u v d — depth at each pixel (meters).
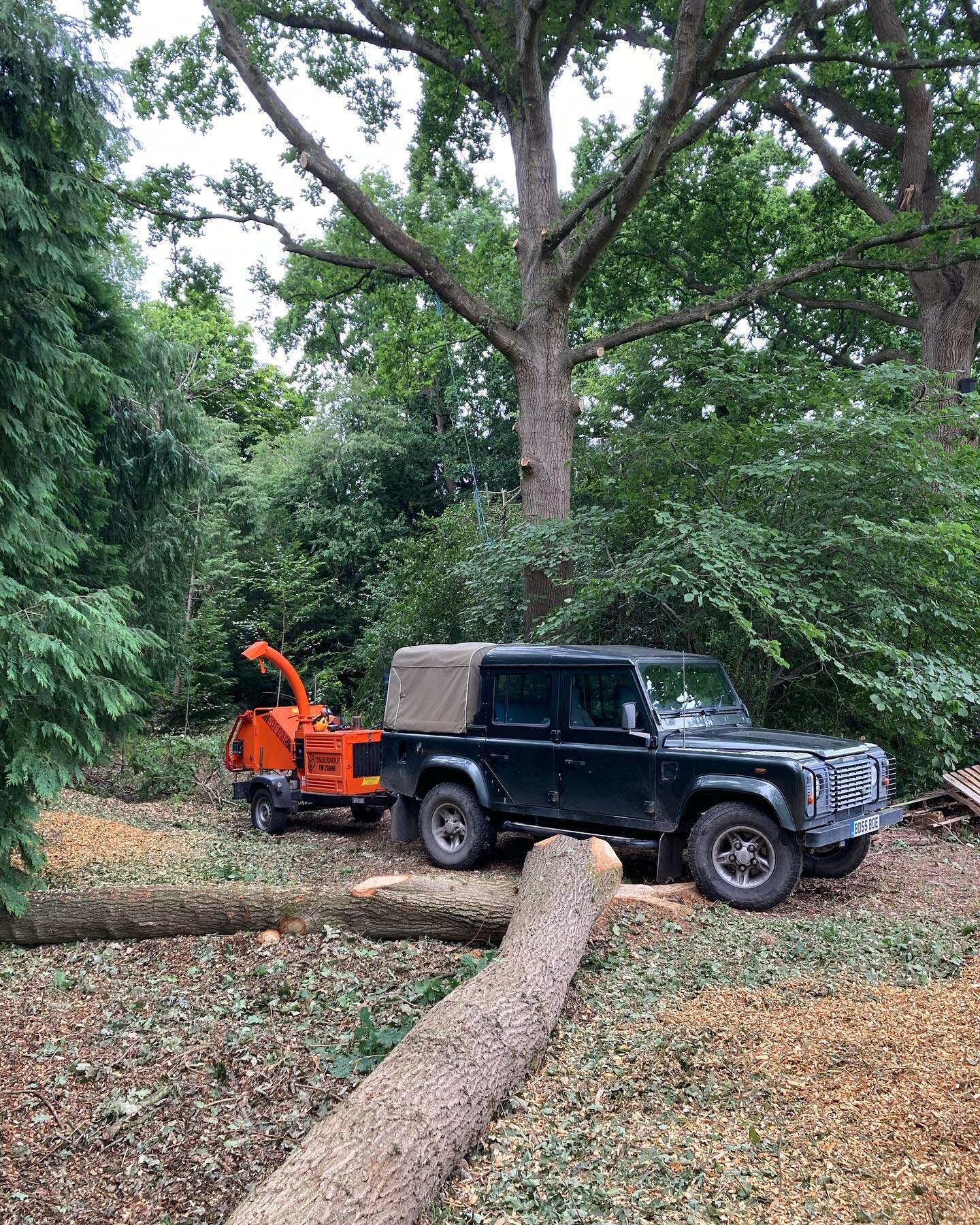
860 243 15.44
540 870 6.07
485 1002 4.39
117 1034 5.00
